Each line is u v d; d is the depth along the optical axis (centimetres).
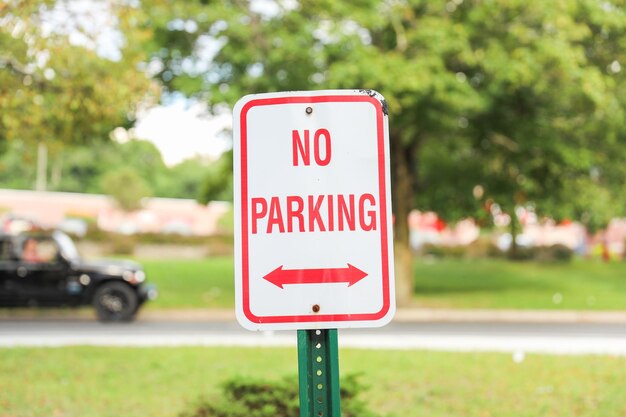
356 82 1631
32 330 1584
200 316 1927
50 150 1104
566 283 2827
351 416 551
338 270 296
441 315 1909
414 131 1991
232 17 1652
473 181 2259
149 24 1633
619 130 1988
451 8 1859
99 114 942
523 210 2423
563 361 1036
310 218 298
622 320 1852
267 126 301
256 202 299
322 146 299
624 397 783
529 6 1700
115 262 1817
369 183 298
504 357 1076
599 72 1808
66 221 5619
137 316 1908
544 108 2014
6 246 1770
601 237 5731
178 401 784
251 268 297
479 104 1745
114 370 966
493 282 2877
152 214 6544
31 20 815
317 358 299
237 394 594
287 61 1684
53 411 736
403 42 1722
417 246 5475
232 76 1745
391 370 961
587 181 2227
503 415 720
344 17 1677
